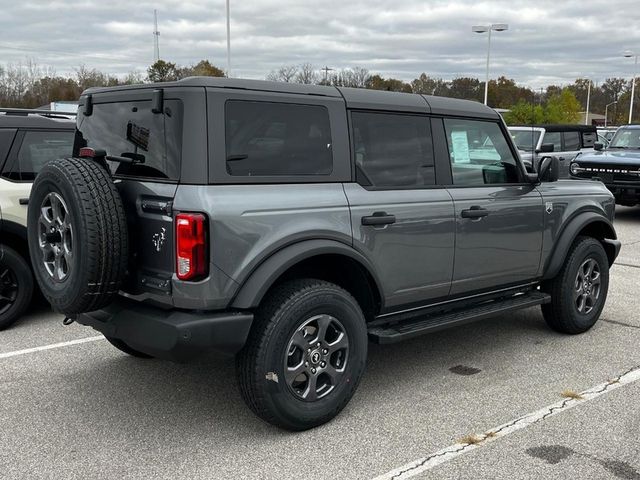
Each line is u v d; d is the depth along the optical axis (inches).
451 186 178.7
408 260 165.9
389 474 130.3
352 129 157.5
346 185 154.6
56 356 200.2
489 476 129.2
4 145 229.0
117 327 142.9
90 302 135.0
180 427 151.9
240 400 167.6
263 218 137.2
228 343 134.8
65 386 176.4
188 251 129.6
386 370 189.8
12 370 188.1
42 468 132.7
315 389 148.6
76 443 143.8
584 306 222.5
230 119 136.3
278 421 144.0
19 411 160.2
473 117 186.7
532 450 139.9
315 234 144.7
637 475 129.6
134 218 140.9
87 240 130.2
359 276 159.2
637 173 482.9
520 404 164.6
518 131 574.9
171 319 132.7
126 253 135.7
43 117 242.5
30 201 147.6
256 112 140.3
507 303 198.1
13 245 230.2
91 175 133.9
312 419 147.6
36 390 173.3
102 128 156.6
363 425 152.8
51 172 137.7
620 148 546.3
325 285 148.9
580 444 142.6
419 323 174.6
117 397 169.0
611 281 305.7
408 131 169.9
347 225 151.2
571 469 131.7
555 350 207.2
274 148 142.9
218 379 181.9
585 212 217.6
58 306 140.2
